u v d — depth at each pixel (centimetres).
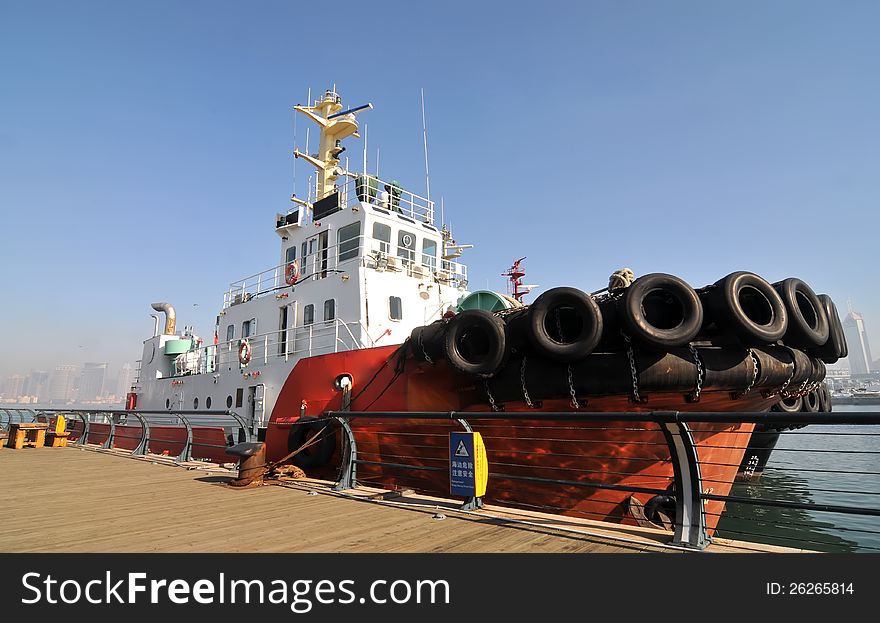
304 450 1112
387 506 671
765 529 1410
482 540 502
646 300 768
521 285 1886
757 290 759
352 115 1908
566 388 789
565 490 855
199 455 1580
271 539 515
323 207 1686
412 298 1404
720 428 852
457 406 927
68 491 812
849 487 1962
